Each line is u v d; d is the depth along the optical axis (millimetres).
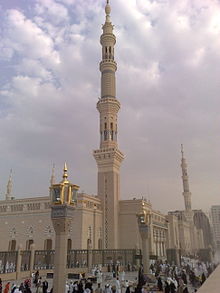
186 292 21359
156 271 37125
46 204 55906
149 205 65375
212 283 5527
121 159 65938
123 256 47062
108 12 74625
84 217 52188
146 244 34781
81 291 21656
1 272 31250
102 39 72000
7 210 59000
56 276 17766
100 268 39031
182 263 52406
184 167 109500
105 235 58219
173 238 81062
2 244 56844
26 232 55656
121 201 62156
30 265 35312
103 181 61938
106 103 66375
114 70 70188
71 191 19438
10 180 79438
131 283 28578
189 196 106125
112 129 65812
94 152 63969
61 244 18406
